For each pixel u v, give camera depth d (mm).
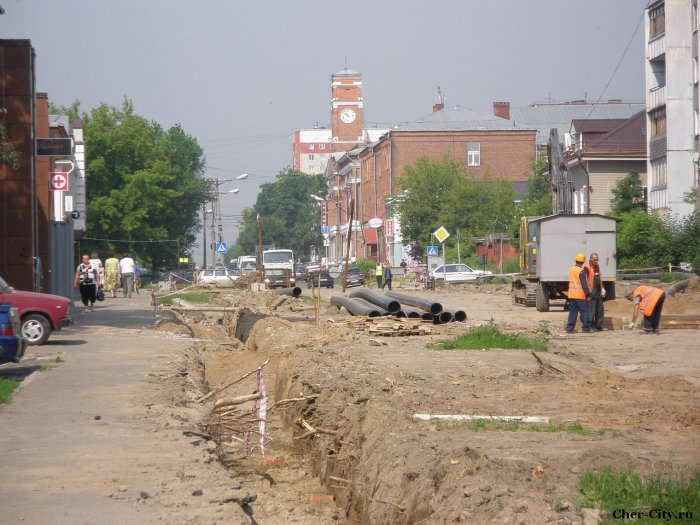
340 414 19891
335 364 26547
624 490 11094
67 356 31672
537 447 14352
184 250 148625
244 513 12812
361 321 40688
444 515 11719
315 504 16719
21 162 46906
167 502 13117
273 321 41750
